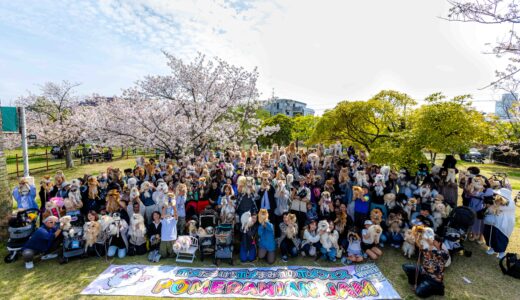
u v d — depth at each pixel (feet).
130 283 16.96
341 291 16.37
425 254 16.19
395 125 39.17
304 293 16.16
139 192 23.52
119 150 106.11
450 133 26.86
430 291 15.71
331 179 24.89
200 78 44.62
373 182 25.18
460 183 25.85
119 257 20.16
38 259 19.92
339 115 39.34
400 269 18.75
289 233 19.77
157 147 42.93
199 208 23.79
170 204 20.63
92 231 19.71
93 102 72.69
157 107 43.39
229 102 45.98
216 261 19.17
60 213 21.57
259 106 55.26
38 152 104.99
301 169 30.07
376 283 17.11
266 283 17.11
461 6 16.67
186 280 17.34
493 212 20.36
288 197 22.25
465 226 20.39
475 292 16.24
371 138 41.55
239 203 21.97
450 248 19.62
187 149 44.45
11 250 19.52
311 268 18.88
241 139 52.13
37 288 16.39
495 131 30.04
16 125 30.73
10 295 15.71
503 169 70.74
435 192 22.97
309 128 114.32
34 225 20.71
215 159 31.94
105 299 15.46
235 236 22.84
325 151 36.55
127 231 20.76
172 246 20.25
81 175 52.85
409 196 24.50
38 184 44.73
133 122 40.06
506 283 17.13
